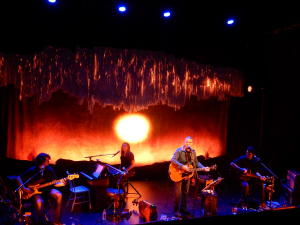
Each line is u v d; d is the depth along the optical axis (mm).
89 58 6211
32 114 6113
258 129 7465
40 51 5914
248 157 5215
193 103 7191
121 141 6773
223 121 7523
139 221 4398
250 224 2348
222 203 5328
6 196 4473
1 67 5730
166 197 5621
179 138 7238
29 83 5961
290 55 6602
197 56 6961
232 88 7410
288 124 6719
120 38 6332
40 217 3930
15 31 5719
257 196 5688
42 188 4309
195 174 4758
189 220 2289
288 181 5219
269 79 7109
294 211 2410
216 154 7629
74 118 6383
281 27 6598
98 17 6121
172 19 6293
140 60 6527
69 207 4930
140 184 6508
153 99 6766
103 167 4855
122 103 6582
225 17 6137
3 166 5949
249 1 5355
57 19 5910
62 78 6129
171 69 6781
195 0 5336
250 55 7383
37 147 6230
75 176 4344
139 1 5395
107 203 4957
